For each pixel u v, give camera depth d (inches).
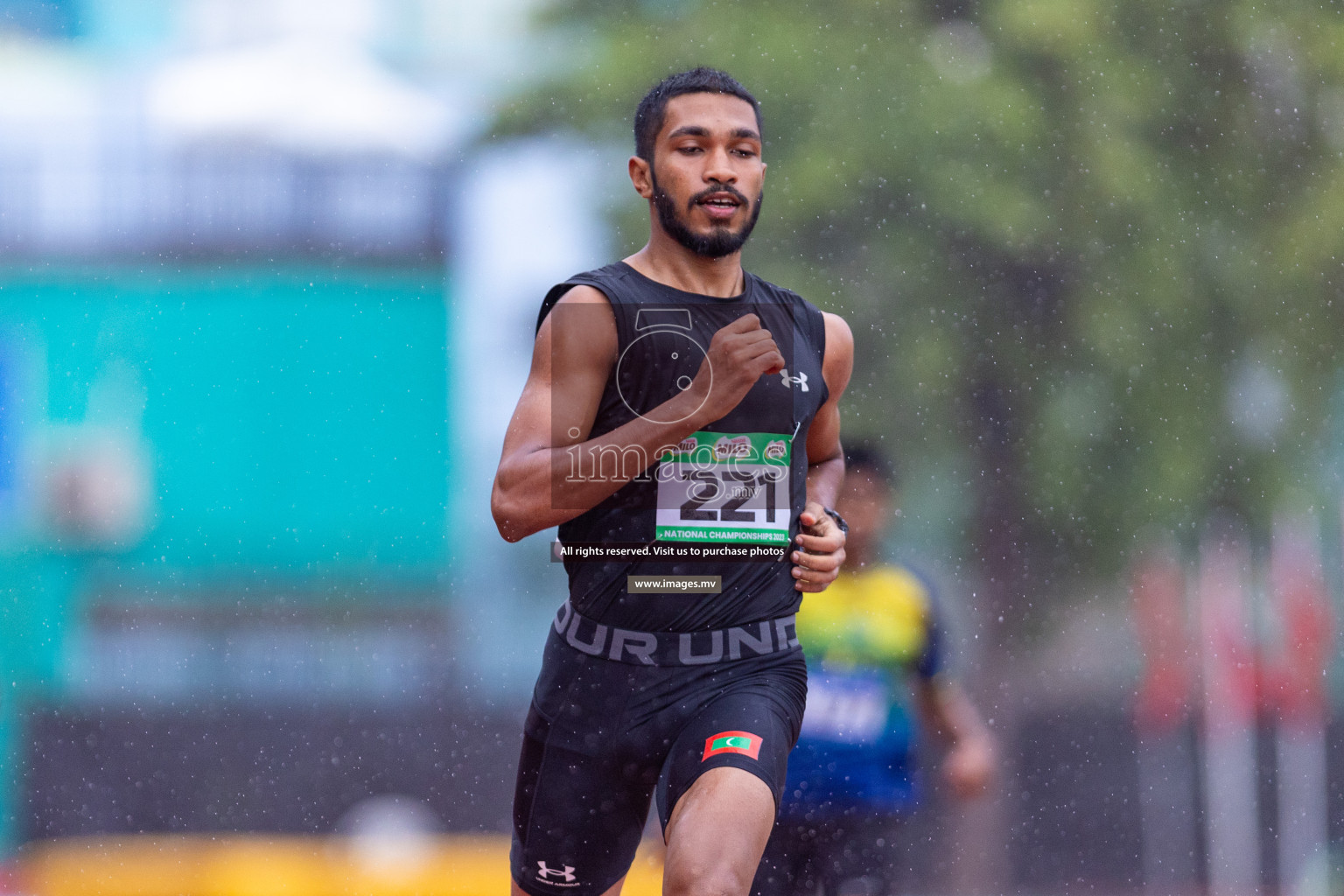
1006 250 1515.7
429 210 2449.6
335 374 2442.2
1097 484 1611.7
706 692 389.1
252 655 2277.3
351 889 1121.4
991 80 1502.2
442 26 2578.7
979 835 1462.8
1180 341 1585.9
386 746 1989.4
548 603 2401.6
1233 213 1587.1
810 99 1512.1
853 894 572.7
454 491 2444.6
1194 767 1542.8
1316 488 1644.9
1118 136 1517.0
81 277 2436.0
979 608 1691.7
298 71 2541.8
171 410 2425.0
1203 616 1553.9
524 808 422.0
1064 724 1641.2
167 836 1583.4
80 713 1925.4
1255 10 1568.7
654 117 391.2
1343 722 1494.8
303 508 2420.0
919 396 1566.2
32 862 1212.5
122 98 2513.5
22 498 2347.4
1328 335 1615.4
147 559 2351.1
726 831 347.9
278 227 2464.3
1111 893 1385.3
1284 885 1344.7
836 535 404.2
